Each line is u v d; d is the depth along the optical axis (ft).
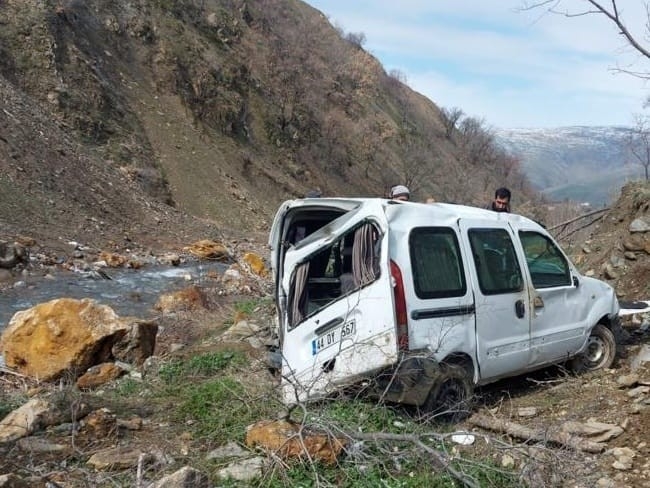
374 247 18.08
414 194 261.44
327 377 18.25
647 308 26.23
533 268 22.26
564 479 15.33
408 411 18.72
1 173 77.36
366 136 258.78
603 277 36.32
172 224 97.71
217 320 39.32
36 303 48.37
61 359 27.14
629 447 17.02
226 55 204.23
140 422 18.74
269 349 26.76
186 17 197.67
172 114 159.63
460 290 19.42
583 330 23.21
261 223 143.54
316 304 20.01
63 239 70.33
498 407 20.53
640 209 39.78
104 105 135.85
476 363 19.77
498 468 15.72
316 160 220.43
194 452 16.92
